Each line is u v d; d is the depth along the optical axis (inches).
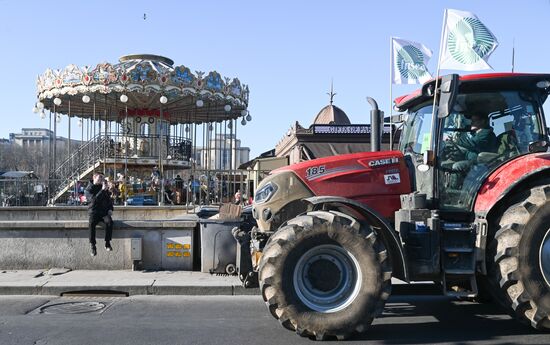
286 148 1063.6
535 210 223.1
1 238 393.1
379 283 220.7
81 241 398.3
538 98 259.1
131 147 1005.8
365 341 223.6
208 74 866.1
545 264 223.3
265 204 255.3
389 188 255.6
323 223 222.5
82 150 995.9
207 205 571.2
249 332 240.2
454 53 264.7
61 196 740.7
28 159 2188.7
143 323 259.0
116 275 374.6
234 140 1163.3
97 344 221.5
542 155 238.2
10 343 222.7
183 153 1064.8
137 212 679.1
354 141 943.7
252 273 282.0
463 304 300.0
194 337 232.1
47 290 335.6
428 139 260.2
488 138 255.8
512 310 232.2
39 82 909.2
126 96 846.5
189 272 389.4
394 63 360.8
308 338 227.6
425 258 234.1
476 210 243.3
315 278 223.9
